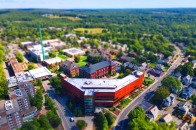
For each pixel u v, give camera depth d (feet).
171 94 497.05
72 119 414.82
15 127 382.42
